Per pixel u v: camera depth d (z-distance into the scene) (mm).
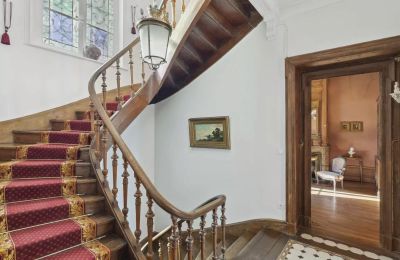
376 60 2340
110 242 1708
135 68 4379
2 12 2721
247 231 2846
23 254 1391
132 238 1733
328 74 2652
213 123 3234
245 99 2932
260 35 2781
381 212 2328
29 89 2973
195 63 3246
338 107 5105
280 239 2461
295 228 2580
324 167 4957
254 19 2695
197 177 3453
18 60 2871
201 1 2248
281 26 2625
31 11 2996
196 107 3443
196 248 2809
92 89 2139
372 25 2133
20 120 2867
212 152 3287
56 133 2576
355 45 2199
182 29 2455
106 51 4156
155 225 3846
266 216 2783
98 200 1945
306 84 2805
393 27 2041
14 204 1750
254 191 2879
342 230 2676
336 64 2502
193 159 3500
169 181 3783
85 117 3277
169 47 2617
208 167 3326
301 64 2527
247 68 2902
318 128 5133
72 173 2148
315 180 4879
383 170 2326
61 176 2119
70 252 1551
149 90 2883
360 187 4488
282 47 2623
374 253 2189
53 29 3387
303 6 2463
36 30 3076
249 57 2881
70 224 1698
